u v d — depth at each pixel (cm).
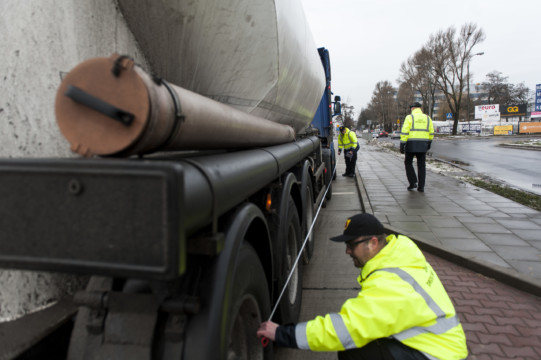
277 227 266
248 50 212
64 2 137
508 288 375
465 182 980
